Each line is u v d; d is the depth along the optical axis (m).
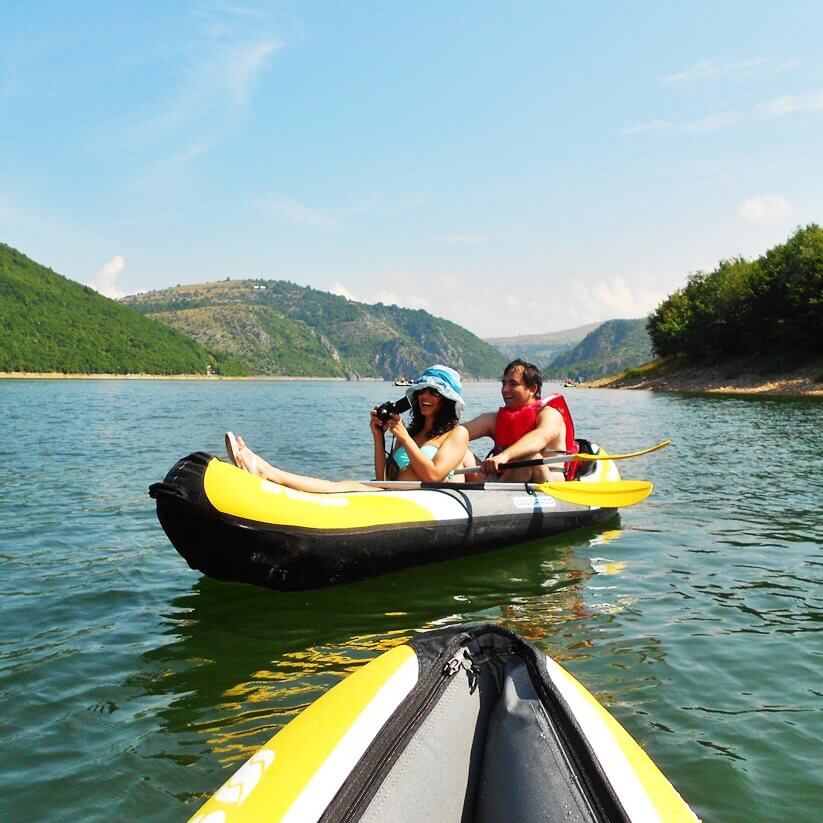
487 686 2.35
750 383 44.88
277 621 4.20
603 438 16.19
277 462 11.34
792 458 12.09
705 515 7.34
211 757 2.71
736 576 5.17
